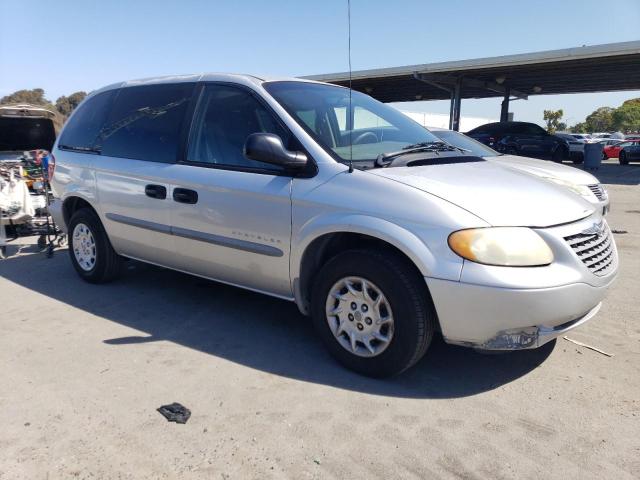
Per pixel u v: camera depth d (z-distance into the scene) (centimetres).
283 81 401
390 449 252
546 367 336
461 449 253
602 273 307
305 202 328
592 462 243
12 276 550
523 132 1902
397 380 320
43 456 248
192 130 407
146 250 445
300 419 277
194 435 263
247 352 359
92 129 501
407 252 288
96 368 335
